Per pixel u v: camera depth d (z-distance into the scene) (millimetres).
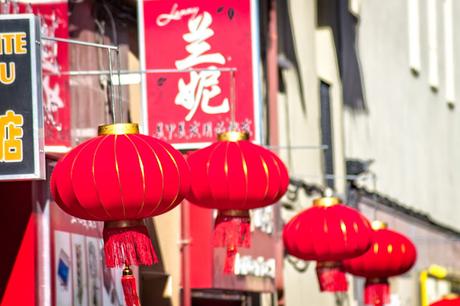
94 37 18797
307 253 20203
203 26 17812
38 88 13250
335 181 31859
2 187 15461
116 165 13594
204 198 16734
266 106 26797
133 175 13594
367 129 35531
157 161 13711
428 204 41531
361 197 33312
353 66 34562
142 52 17797
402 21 40062
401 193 38406
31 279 15398
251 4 17844
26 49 13266
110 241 13906
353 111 34312
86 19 18578
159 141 14031
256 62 17766
